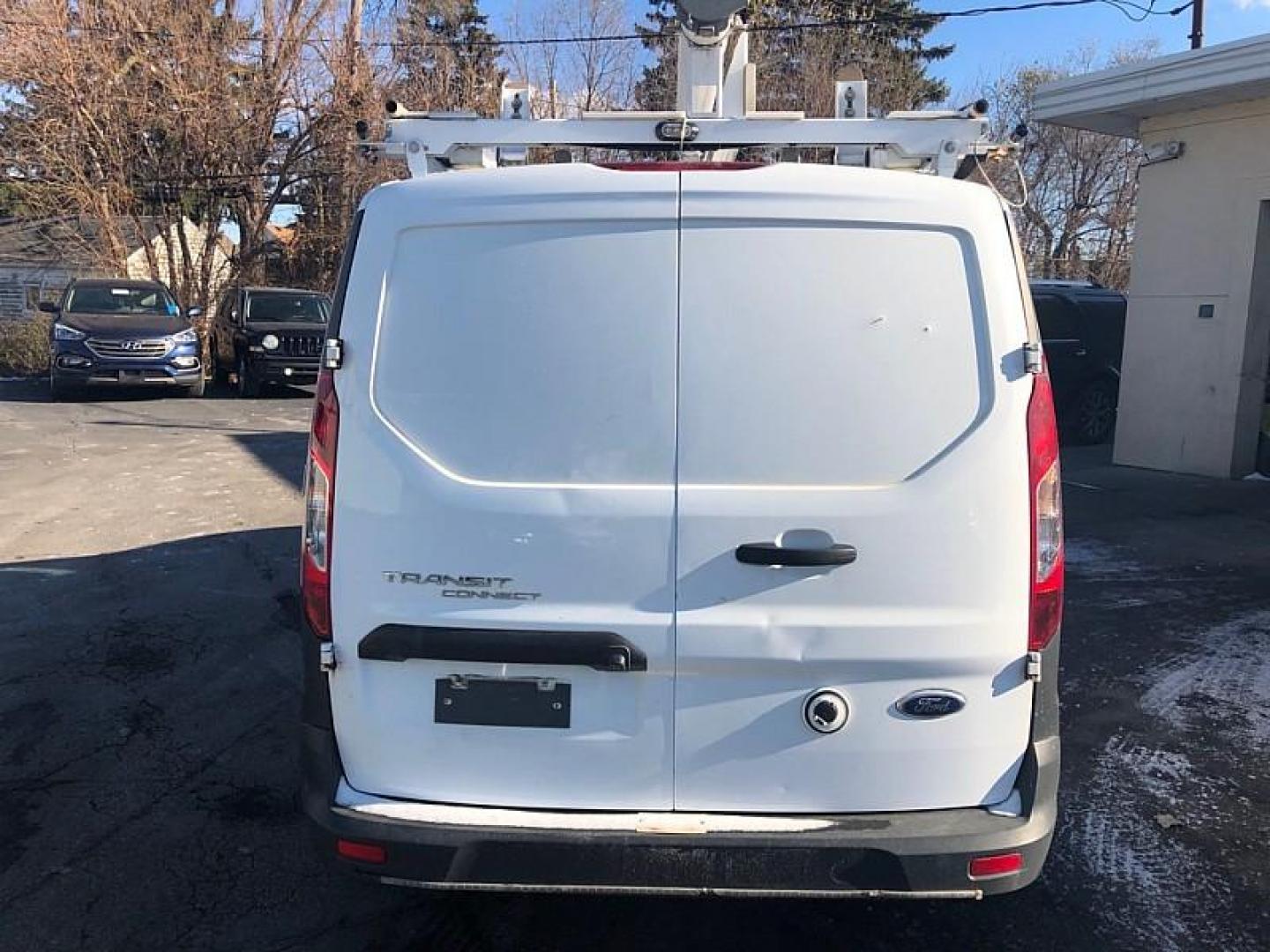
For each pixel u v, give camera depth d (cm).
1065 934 320
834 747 260
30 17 2180
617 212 259
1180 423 1068
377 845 258
